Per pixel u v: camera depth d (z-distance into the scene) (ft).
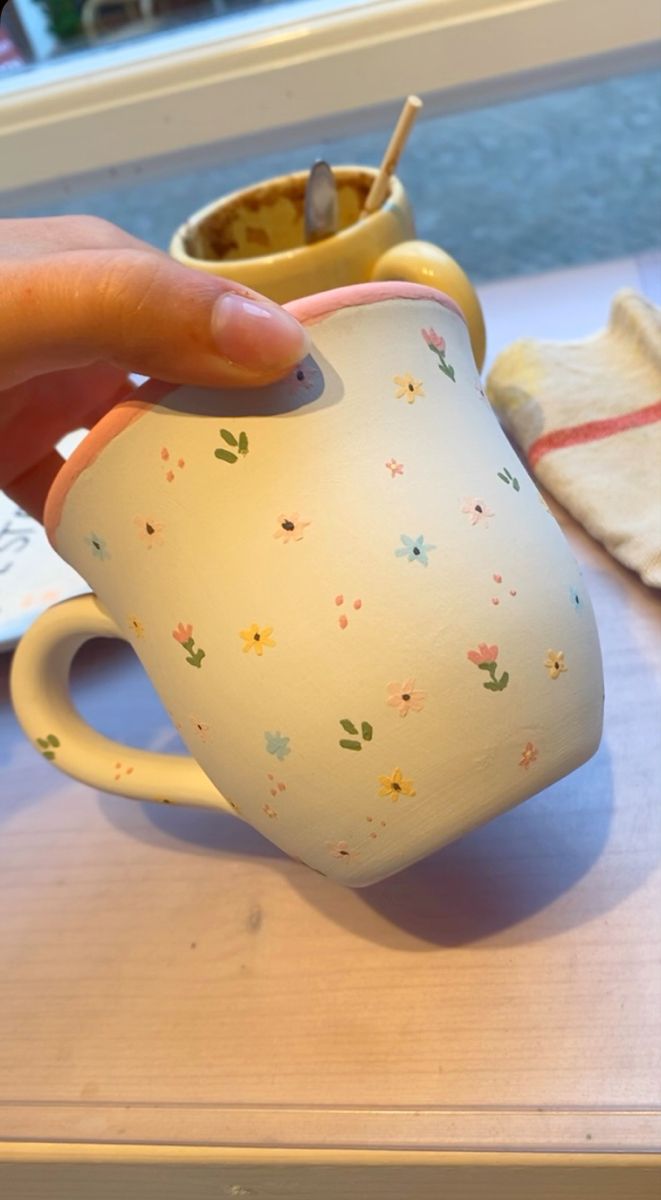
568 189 2.23
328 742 0.63
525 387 1.16
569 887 0.75
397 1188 0.66
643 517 0.98
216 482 0.62
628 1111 0.62
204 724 0.67
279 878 0.83
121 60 1.82
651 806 0.78
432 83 1.73
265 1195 0.69
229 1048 0.72
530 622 0.64
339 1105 0.67
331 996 0.73
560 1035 0.66
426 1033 0.69
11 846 0.94
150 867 0.87
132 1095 0.71
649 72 1.98
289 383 0.62
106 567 0.68
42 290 0.64
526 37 1.67
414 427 0.64
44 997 0.79
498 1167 0.63
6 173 1.93
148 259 0.63
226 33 1.77
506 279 1.63
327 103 1.77
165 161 1.93
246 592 0.63
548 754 0.65
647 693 0.87
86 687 1.09
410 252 1.07
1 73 1.94
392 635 0.61
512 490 0.67
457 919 0.75
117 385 1.15
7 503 1.40
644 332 1.16
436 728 0.62
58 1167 0.71
